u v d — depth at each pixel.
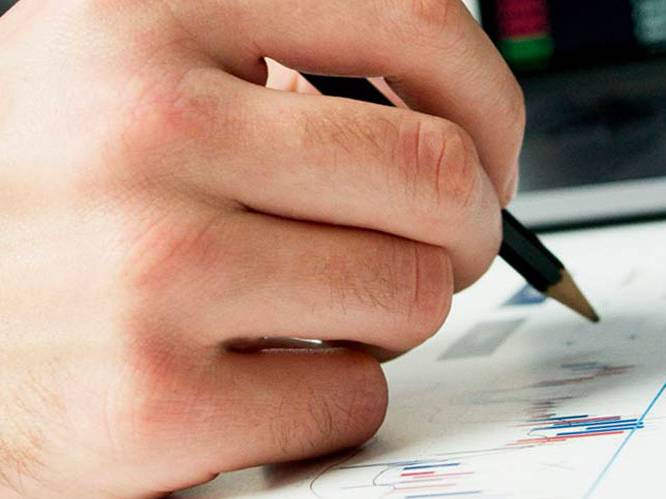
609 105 0.56
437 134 0.27
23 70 0.27
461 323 0.37
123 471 0.26
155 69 0.26
